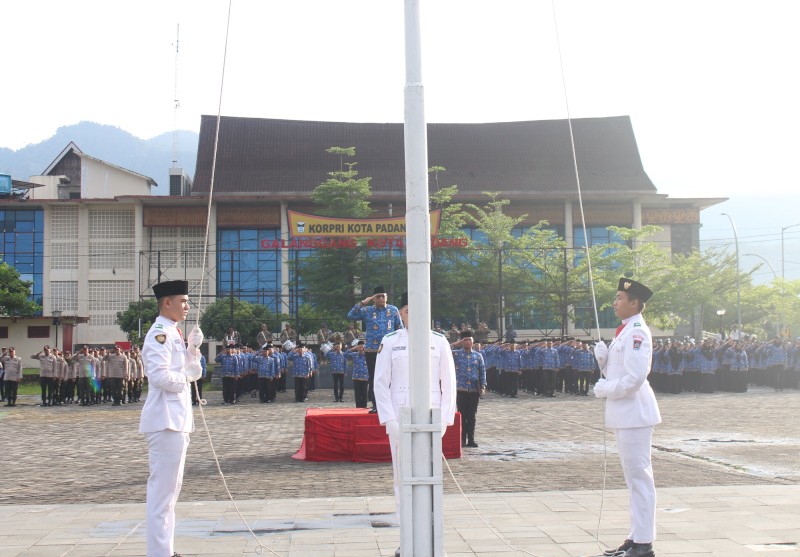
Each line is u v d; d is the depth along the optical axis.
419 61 5.28
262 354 29.73
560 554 6.58
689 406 24.28
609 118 64.88
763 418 20.11
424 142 5.25
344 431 13.51
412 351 5.14
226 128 62.62
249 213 59.19
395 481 6.80
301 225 42.84
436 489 5.07
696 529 7.36
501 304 41.66
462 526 7.71
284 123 63.53
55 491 10.83
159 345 6.19
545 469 12.04
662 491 9.41
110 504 9.49
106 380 31.52
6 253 61.25
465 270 45.44
